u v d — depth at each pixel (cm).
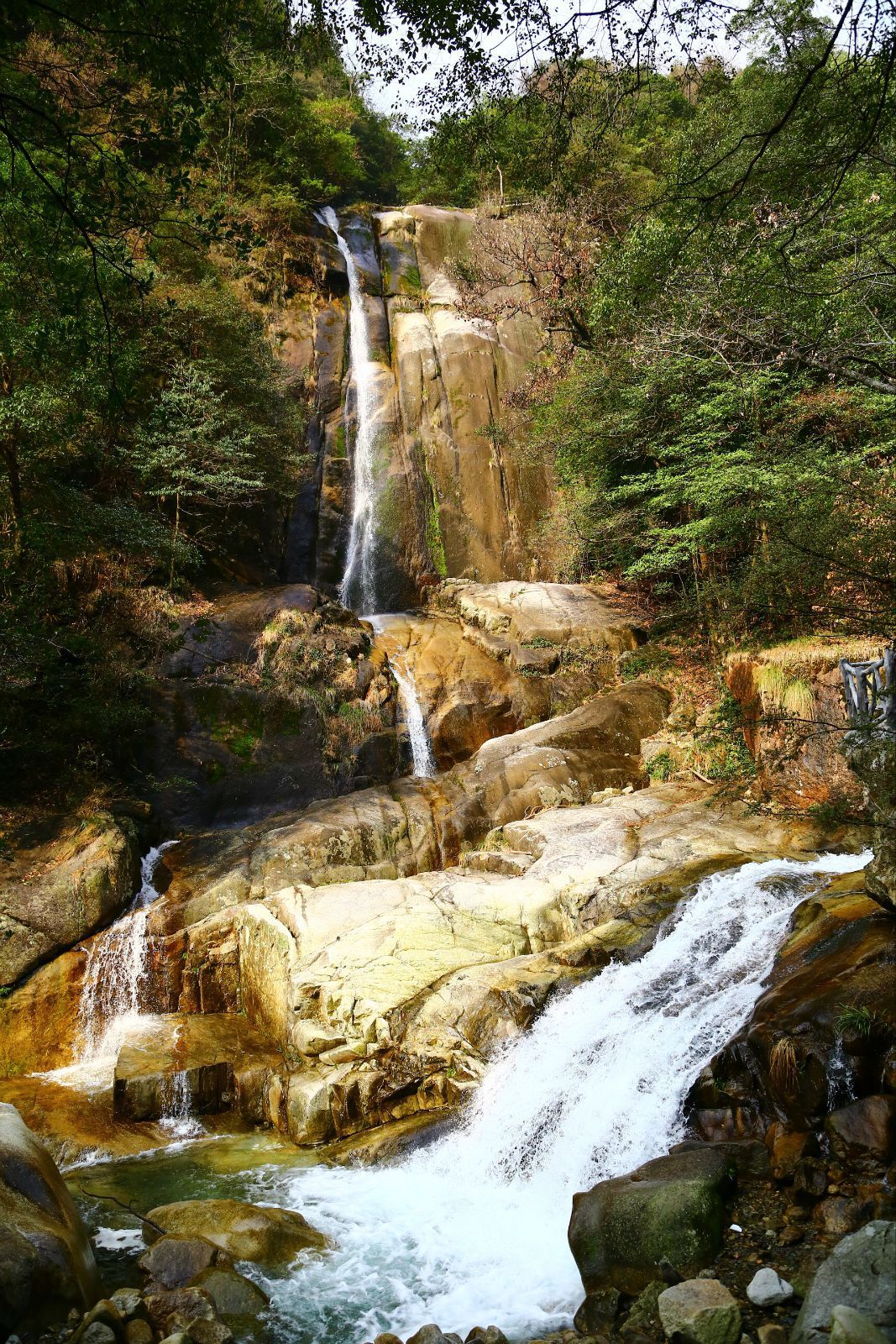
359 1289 605
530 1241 643
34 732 1411
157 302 1781
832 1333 380
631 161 1980
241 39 996
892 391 958
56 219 649
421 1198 739
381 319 2670
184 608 1725
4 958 1127
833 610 871
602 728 1562
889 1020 581
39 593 1445
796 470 1288
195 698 1602
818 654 1164
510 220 2402
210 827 1498
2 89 631
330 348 2530
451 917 1092
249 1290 584
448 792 1477
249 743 1592
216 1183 797
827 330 979
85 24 591
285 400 2170
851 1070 573
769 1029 622
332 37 738
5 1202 528
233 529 2109
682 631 1816
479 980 948
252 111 2595
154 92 673
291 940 1091
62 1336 469
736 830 1180
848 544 825
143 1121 941
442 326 2602
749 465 1408
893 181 1148
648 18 660
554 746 1513
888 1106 539
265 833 1412
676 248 1039
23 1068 1080
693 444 1633
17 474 1495
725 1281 488
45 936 1156
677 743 1516
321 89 3259
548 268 2186
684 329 1255
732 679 1370
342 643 1761
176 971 1184
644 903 1005
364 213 3042
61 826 1320
